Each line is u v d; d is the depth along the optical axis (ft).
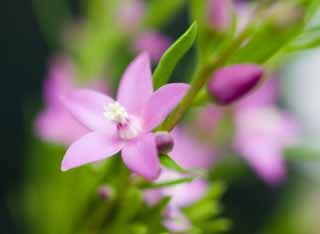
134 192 0.60
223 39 0.57
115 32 0.95
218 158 0.87
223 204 1.26
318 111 1.18
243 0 0.72
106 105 0.55
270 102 0.89
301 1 0.57
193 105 0.57
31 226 0.85
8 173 1.23
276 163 0.87
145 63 0.55
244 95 0.55
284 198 1.18
